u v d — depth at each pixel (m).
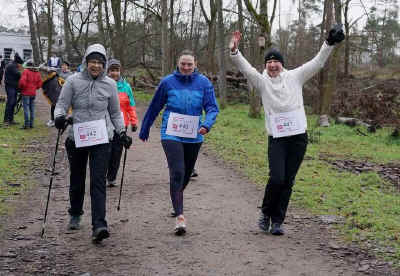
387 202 7.03
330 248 5.03
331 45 5.15
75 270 4.32
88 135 4.98
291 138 5.24
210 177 8.58
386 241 5.21
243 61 5.26
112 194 7.20
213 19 28.75
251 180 8.38
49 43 37.97
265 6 17.16
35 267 4.37
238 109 21.83
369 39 34.41
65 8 34.50
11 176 7.98
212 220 5.98
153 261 4.57
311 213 6.38
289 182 5.31
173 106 5.37
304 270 4.44
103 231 4.83
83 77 5.07
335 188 7.79
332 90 18.17
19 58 13.84
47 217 5.93
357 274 4.37
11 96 13.75
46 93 13.71
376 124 17.31
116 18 26.42
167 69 20.19
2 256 4.61
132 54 32.84
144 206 6.56
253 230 5.61
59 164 9.16
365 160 11.13
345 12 30.80
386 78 35.00
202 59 35.69
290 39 39.38
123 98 7.54
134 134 13.32
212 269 4.42
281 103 5.18
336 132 15.74
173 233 5.41
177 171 5.30
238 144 12.21
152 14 27.72
